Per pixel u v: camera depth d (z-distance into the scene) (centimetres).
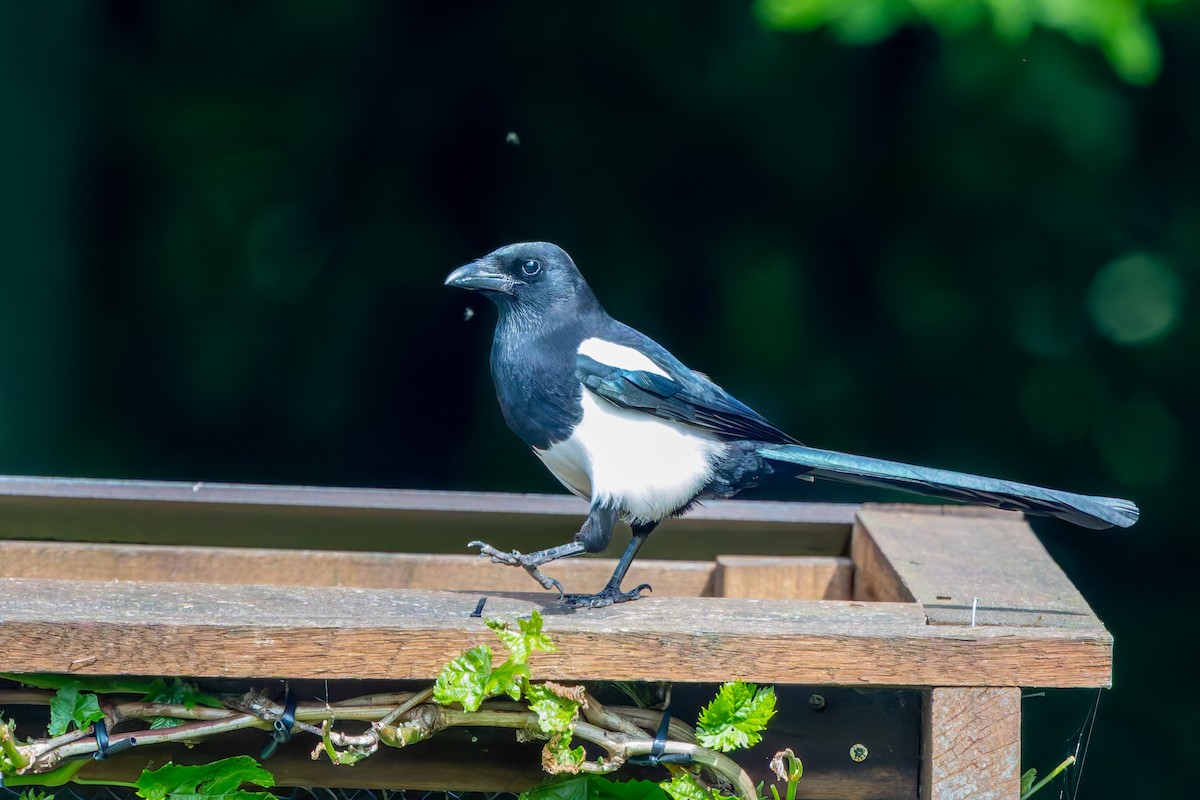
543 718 435
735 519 700
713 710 436
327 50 1452
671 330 1386
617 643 445
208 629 436
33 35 1425
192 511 680
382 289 1465
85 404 1459
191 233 1466
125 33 1455
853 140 1347
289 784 470
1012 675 452
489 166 1441
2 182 1423
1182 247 1265
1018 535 651
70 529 678
